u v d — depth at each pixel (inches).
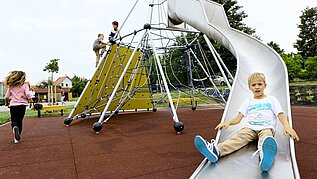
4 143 197.9
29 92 206.5
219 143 119.3
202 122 291.3
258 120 122.6
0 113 567.2
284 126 114.7
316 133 205.2
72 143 193.0
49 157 153.6
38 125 305.4
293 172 91.1
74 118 319.6
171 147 171.6
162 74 252.2
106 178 115.3
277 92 165.9
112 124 293.4
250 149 116.2
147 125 281.0
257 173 92.7
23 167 134.5
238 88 173.3
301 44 1657.2
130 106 429.7
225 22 300.5
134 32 281.9
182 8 310.7
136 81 398.0
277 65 198.4
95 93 328.8
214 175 93.4
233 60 987.3
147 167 129.6
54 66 995.9
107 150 168.2
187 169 124.9
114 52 303.1
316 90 490.9
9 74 202.2
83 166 134.1
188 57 430.9
